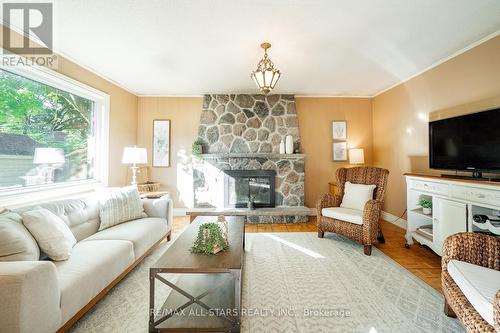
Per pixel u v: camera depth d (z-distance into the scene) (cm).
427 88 333
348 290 201
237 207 440
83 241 209
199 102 471
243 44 263
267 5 197
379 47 272
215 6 198
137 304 181
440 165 279
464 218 222
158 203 308
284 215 423
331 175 470
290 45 266
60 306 132
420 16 214
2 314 106
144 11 205
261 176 447
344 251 288
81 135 328
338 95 473
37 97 261
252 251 288
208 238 177
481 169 234
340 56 295
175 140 468
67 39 251
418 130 352
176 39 253
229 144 455
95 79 342
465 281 125
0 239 141
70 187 292
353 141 469
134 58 299
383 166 440
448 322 160
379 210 290
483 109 255
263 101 460
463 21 222
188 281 202
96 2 192
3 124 224
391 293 196
